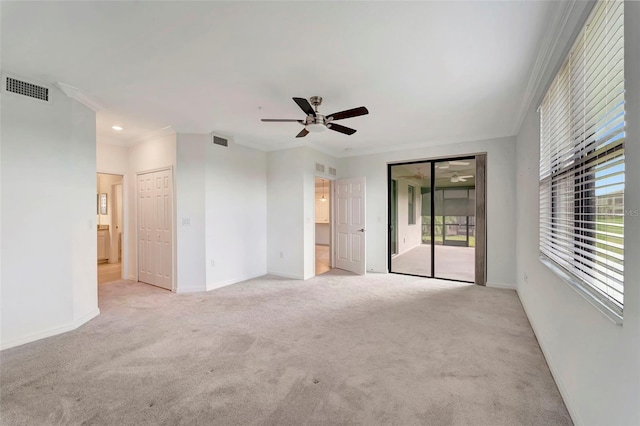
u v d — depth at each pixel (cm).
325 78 262
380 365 219
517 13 176
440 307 351
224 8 173
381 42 208
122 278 499
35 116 264
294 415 166
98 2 167
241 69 246
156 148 442
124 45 212
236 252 477
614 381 118
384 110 341
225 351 242
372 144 509
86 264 309
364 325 296
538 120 271
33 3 167
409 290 428
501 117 366
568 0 161
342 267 584
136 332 280
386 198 546
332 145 518
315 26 190
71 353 238
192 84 273
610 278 127
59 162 280
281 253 523
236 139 471
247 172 500
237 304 364
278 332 280
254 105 325
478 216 458
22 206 257
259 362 224
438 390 188
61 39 204
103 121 380
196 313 332
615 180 132
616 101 130
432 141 482
